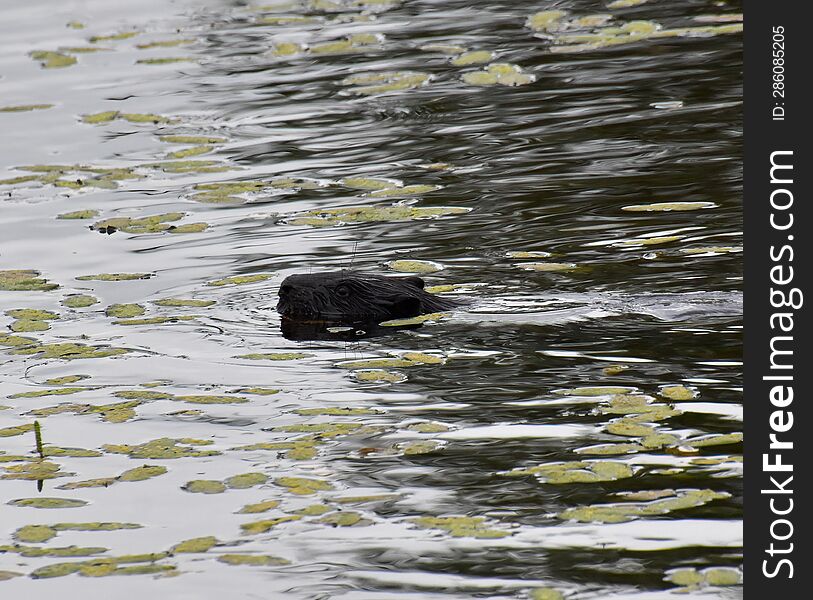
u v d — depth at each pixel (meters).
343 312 22.86
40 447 17.36
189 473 16.53
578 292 22.98
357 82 40.34
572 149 32.12
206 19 50.56
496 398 18.53
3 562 14.34
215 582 13.71
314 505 15.38
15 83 42.16
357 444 17.12
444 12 49.25
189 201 30.19
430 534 14.50
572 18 46.38
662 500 15.00
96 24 50.16
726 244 24.81
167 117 37.81
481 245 25.95
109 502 15.81
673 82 37.78
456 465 16.28
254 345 21.56
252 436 17.67
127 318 23.09
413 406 18.39
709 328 20.80
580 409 17.89
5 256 26.86
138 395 19.39
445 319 22.23
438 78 40.16
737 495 15.09
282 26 48.84
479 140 33.56
